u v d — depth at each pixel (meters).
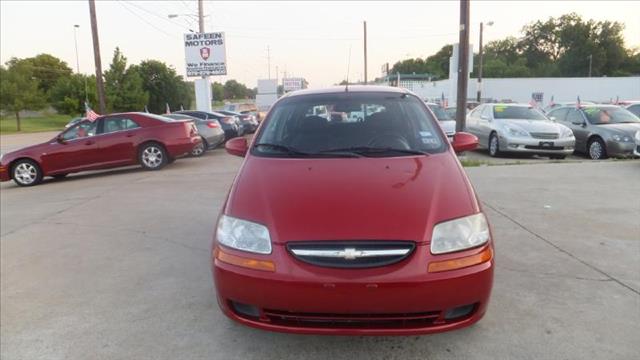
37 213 7.14
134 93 51.25
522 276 3.90
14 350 3.12
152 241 5.33
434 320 2.58
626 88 37.28
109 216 6.62
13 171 11.02
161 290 3.95
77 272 4.48
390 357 2.83
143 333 3.24
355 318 2.54
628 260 4.21
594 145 11.63
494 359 2.77
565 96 38.28
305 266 2.55
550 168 8.95
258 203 2.87
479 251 2.65
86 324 3.43
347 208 2.73
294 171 3.22
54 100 54.94
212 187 8.51
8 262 4.87
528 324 3.14
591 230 5.07
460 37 10.65
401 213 2.68
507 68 83.25
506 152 11.76
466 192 2.95
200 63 25.69
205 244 5.15
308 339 3.07
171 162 12.45
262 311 2.64
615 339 2.94
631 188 7.03
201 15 29.23
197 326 3.30
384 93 4.27
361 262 2.52
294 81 41.16
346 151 3.54
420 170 3.18
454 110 16.92
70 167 11.14
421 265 2.52
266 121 4.09
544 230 5.10
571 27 86.06
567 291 3.61
